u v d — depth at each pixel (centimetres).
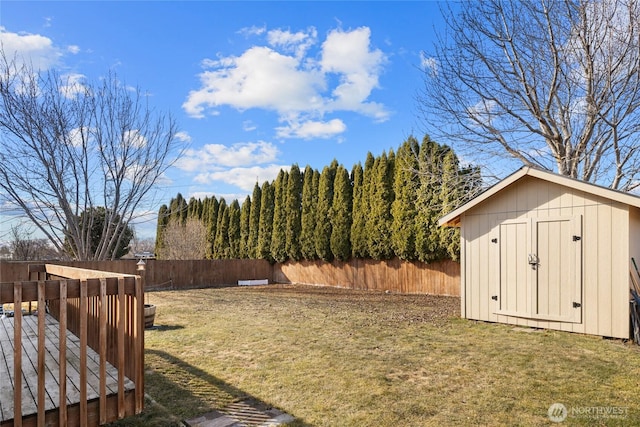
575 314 643
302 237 1750
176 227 2311
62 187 984
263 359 510
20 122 935
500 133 1005
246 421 331
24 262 1127
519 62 948
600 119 906
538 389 397
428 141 1312
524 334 641
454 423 324
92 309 443
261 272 1903
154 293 1370
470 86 1004
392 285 1430
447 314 862
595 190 614
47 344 462
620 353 524
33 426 260
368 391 396
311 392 395
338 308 969
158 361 502
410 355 524
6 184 940
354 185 1577
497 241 746
